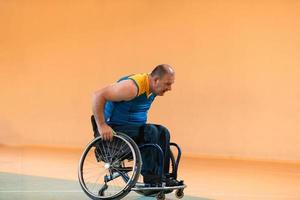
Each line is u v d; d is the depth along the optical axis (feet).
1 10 77.71
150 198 40.47
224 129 71.56
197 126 72.43
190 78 72.38
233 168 61.41
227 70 71.10
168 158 37.24
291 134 69.36
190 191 45.27
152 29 73.36
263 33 69.77
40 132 77.30
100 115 36.50
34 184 45.75
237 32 70.59
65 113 76.69
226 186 48.83
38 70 77.15
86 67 75.92
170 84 37.45
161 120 73.61
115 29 74.79
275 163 67.15
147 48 73.77
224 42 71.05
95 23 75.41
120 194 36.17
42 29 76.95
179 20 72.33
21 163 59.26
